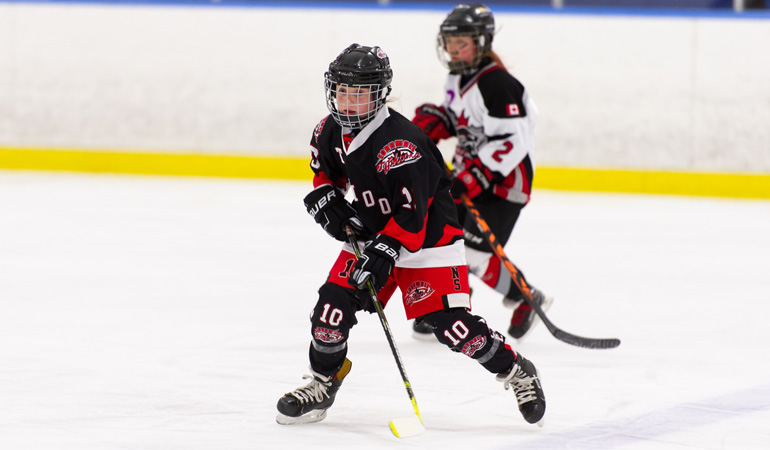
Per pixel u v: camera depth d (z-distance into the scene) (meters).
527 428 10.27
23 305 16.06
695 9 32.22
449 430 10.17
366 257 9.32
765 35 29.48
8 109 33.72
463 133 14.17
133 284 17.80
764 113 29.75
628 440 9.90
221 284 17.91
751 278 18.98
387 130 9.50
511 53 31.03
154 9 32.81
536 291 14.02
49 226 23.80
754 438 9.97
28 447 9.47
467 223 13.70
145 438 9.77
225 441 9.70
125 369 12.41
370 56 9.42
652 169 30.50
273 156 32.47
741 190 29.72
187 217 25.33
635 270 19.67
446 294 9.81
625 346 14.02
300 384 11.85
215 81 32.75
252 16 32.38
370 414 10.70
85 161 33.41
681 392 11.70
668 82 30.19
